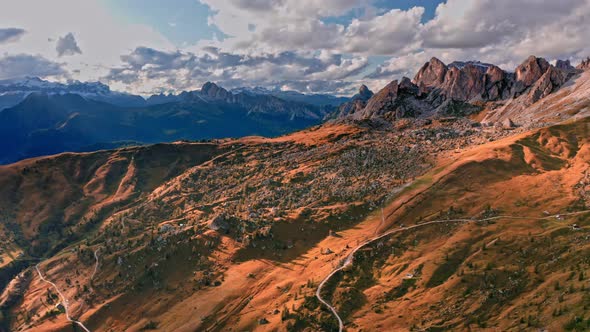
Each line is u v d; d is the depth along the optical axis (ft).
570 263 648.38
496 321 579.89
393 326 620.08
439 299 650.02
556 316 545.03
